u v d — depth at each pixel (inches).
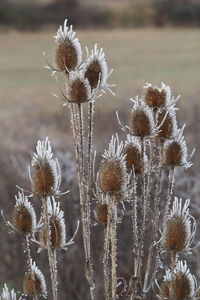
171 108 138.9
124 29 2519.7
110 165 123.5
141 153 131.0
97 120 709.9
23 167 356.8
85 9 2549.2
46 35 2287.2
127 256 282.4
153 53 1846.7
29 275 141.6
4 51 1927.9
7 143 733.3
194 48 1930.4
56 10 2506.2
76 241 303.3
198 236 260.7
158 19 2600.9
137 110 130.5
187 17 2620.6
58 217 134.7
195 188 288.8
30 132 830.5
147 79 1354.6
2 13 2406.5
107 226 126.6
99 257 285.1
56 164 135.0
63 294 289.7
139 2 2659.9
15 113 1002.7
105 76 139.8
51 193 128.4
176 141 137.3
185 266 125.9
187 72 1448.1
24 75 1457.9
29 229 134.4
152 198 257.4
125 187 124.0
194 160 340.5
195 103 700.0
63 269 291.6
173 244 122.9
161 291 131.3
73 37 139.6
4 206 329.1
